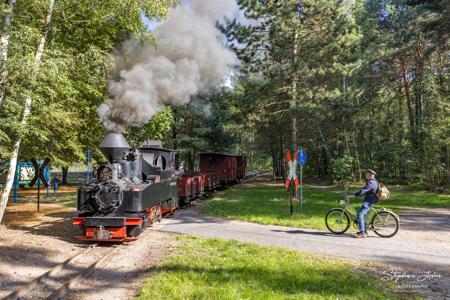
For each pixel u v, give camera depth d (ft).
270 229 34.53
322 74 58.85
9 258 23.31
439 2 66.74
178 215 43.91
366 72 92.48
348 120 65.72
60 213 44.88
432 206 51.65
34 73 28.71
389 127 107.24
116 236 28.53
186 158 109.60
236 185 96.84
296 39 60.08
